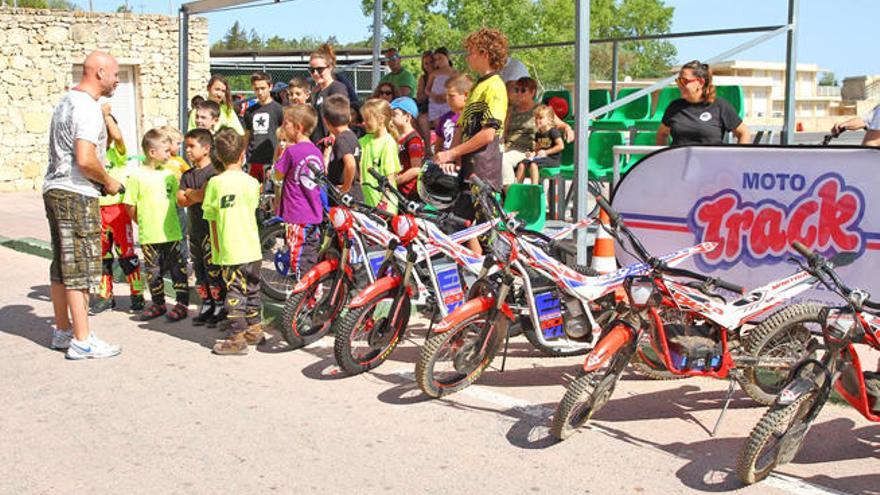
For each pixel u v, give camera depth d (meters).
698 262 6.61
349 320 5.88
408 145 8.04
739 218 6.40
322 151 8.36
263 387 5.86
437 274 6.11
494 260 5.41
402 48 39.78
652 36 10.80
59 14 19.62
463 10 41.69
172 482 4.45
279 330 7.27
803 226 6.12
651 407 5.42
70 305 6.48
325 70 8.98
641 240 6.91
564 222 9.62
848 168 5.91
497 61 6.80
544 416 5.29
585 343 5.70
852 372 4.31
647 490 4.29
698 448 4.80
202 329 7.38
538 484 4.38
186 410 5.46
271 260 9.07
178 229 7.58
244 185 6.55
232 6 10.46
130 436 5.05
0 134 19.19
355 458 4.71
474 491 4.30
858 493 4.25
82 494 4.34
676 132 7.52
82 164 6.21
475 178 5.39
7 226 13.46
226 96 9.96
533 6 44.56
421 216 5.91
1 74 19.09
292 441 4.95
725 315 4.89
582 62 7.01
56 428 5.19
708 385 5.82
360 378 6.03
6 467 4.66
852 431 5.03
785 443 4.25
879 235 5.81
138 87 21.05
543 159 9.75
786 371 5.23
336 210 6.25
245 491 4.34
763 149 6.24
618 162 8.27
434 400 5.58
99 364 6.42
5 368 6.35
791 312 5.21
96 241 6.50
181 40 10.99
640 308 4.75
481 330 5.57
